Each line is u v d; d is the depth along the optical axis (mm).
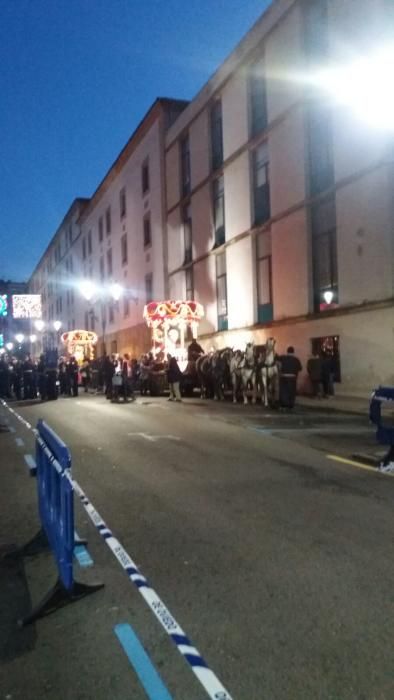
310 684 3525
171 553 5797
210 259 32281
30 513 7434
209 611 4520
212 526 6617
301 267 23422
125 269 46688
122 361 25844
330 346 21969
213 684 3545
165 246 38375
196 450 11430
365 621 4293
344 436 12742
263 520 6781
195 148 34031
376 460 9672
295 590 4859
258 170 27438
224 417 16828
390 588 4859
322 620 4320
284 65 24453
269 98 25672
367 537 6121
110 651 3984
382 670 3658
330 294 21750
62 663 3861
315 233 22875
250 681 3570
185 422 15930
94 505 7590
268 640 4051
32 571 5535
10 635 4266
